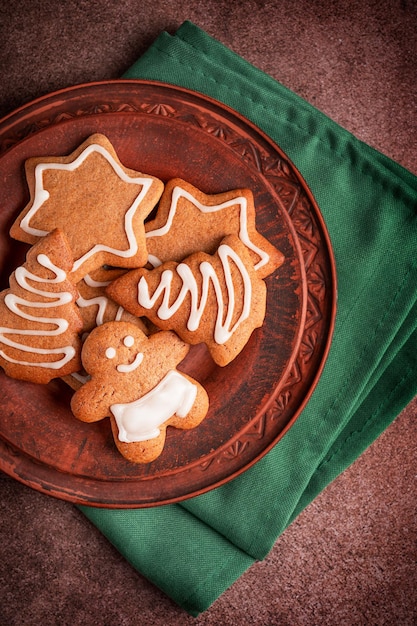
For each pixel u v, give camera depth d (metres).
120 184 0.53
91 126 0.53
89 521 0.60
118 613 0.60
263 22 0.60
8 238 0.53
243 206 0.53
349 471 0.61
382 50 0.61
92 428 0.54
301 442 0.58
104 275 0.54
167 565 0.58
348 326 0.58
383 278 0.58
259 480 0.58
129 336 0.52
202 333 0.53
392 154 0.61
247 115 0.58
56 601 0.60
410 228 0.57
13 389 0.54
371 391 0.59
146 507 0.55
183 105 0.54
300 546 0.61
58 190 0.52
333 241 0.57
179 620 0.60
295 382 0.55
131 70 0.57
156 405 0.53
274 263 0.54
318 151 0.57
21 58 0.58
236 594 0.61
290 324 0.55
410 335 0.59
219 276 0.53
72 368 0.53
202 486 0.55
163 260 0.54
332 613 0.61
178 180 0.54
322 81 0.60
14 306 0.52
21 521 0.59
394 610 0.61
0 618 0.59
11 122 0.53
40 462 0.54
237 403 0.55
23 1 0.58
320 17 0.60
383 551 0.61
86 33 0.59
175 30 0.60
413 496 0.61
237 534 0.58
